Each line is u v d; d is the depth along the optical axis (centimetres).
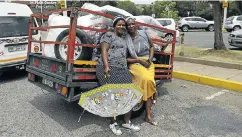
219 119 473
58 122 458
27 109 515
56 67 436
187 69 809
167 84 697
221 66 826
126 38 437
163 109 518
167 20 1948
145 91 425
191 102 558
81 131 426
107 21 468
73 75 404
